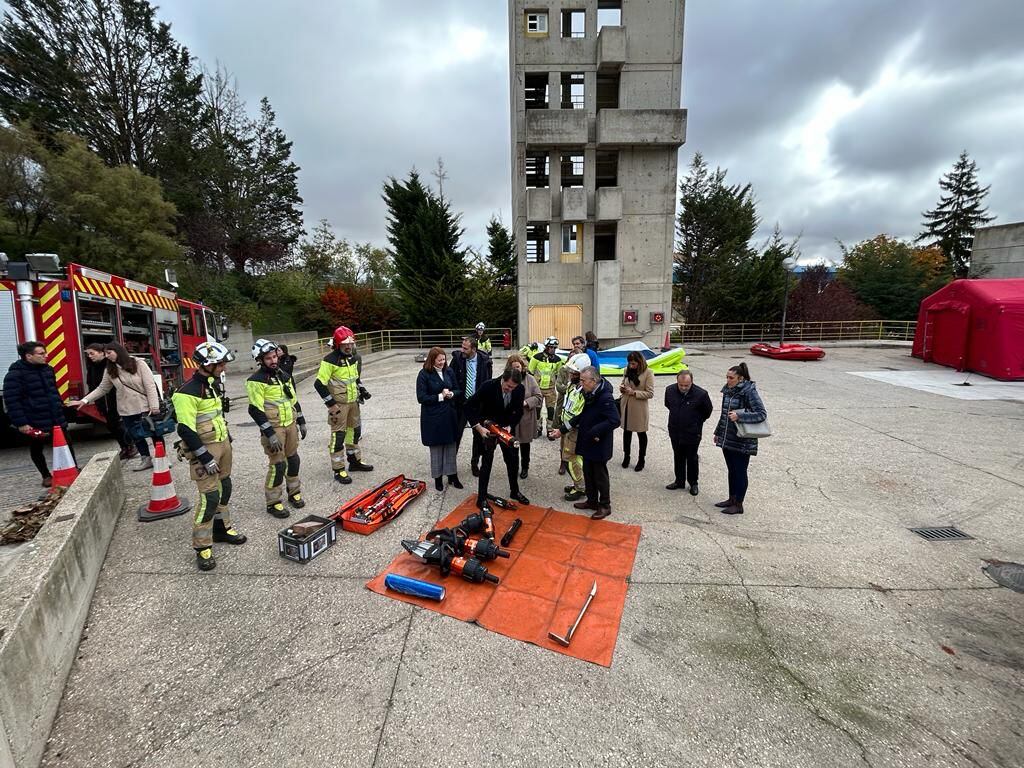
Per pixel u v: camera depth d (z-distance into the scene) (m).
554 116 19.14
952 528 4.74
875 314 29.34
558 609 3.39
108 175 16.58
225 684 2.72
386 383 13.88
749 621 3.31
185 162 22.73
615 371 14.55
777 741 2.37
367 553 4.17
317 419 9.66
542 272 20.83
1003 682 2.77
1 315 6.34
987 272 27.72
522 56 19.31
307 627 3.21
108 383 6.06
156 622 3.26
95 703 2.59
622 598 3.54
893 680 2.78
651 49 19.25
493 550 3.84
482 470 4.82
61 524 3.30
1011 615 3.39
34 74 19.06
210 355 3.91
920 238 41.41
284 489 5.34
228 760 2.25
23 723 2.17
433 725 2.46
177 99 22.52
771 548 4.32
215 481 3.93
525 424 5.83
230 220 26.33
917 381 13.16
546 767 2.22
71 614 2.95
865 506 5.27
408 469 6.38
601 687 2.71
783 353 17.97
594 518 4.85
